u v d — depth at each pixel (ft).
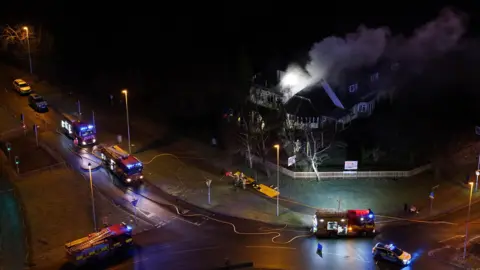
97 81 349.20
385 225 224.33
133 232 217.15
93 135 277.23
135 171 247.29
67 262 198.49
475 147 279.49
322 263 200.23
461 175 258.57
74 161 263.90
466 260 201.77
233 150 278.87
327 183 252.21
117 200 237.45
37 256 201.26
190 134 293.43
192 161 269.03
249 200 239.71
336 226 213.87
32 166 258.37
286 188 248.52
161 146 281.54
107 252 201.77
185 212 230.89
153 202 237.25
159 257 202.49
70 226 219.20
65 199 236.63
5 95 320.91
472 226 223.10
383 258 201.98
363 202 238.89
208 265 198.08
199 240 213.05
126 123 301.43
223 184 250.98
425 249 209.15
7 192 239.50
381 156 270.26
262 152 269.85
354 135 283.79
